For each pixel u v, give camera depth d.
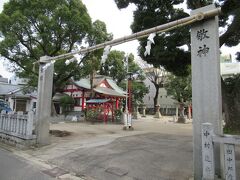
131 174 6.14
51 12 19.56
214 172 4.35
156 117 40.25
